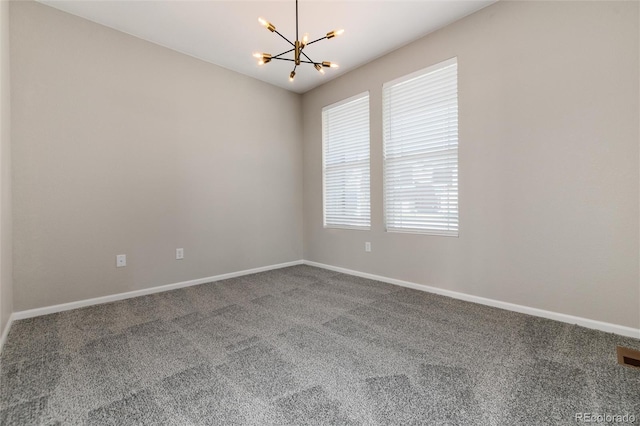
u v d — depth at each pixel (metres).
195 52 3.44
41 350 1.96
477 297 2.86
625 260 2.09
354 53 3.53
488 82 2.72
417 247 3.33
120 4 2.60
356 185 4.02
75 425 1.29
